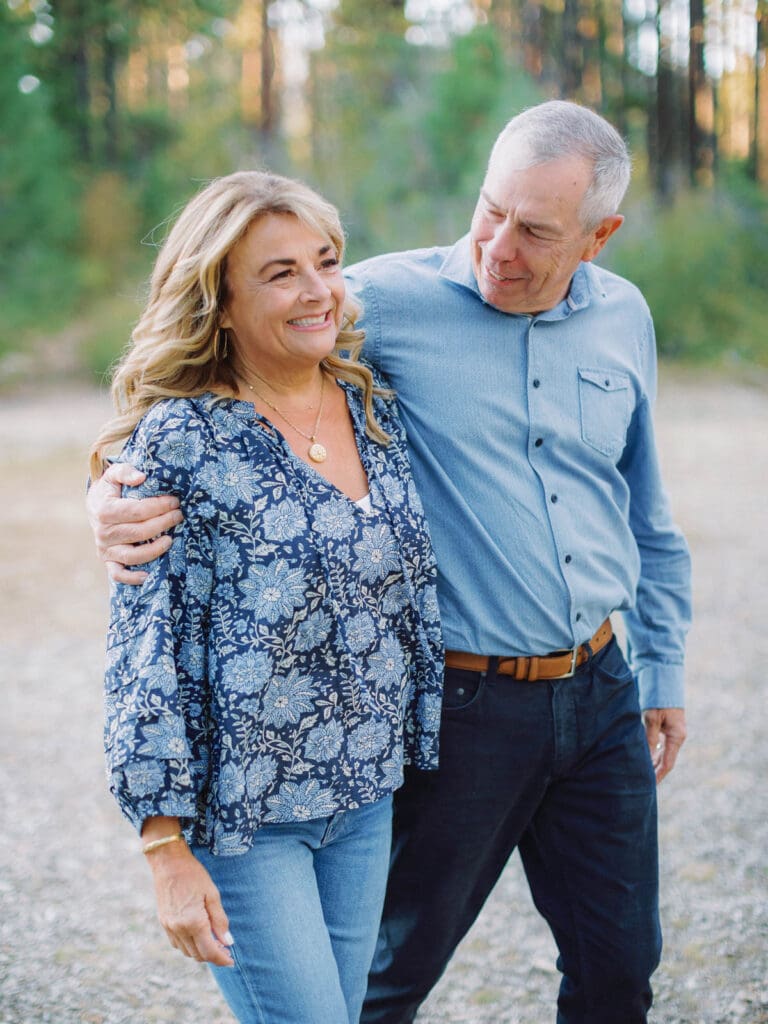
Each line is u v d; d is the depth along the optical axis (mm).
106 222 23109
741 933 3088
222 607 1766
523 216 1965
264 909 1794
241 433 1812
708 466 11078
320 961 1793
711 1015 2715
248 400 1876
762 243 21297
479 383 2102
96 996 2842
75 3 25484
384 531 1890
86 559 7977
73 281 21938
